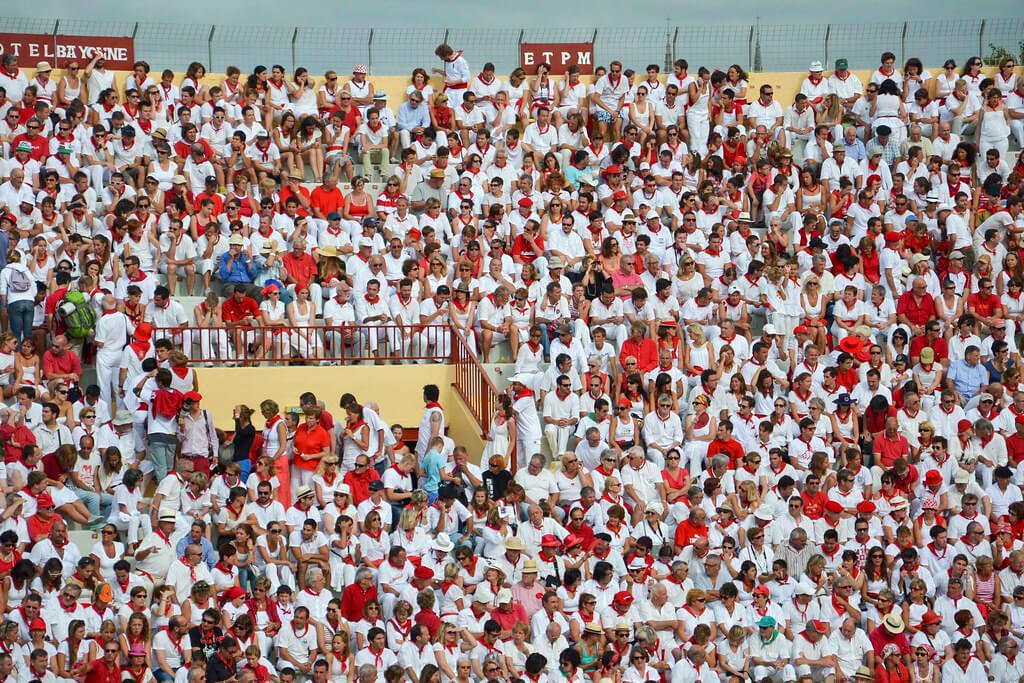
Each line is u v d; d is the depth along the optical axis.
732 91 106.50
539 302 85.31
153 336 79.94
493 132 104.38
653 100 106.88
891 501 76.56
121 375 78.38
